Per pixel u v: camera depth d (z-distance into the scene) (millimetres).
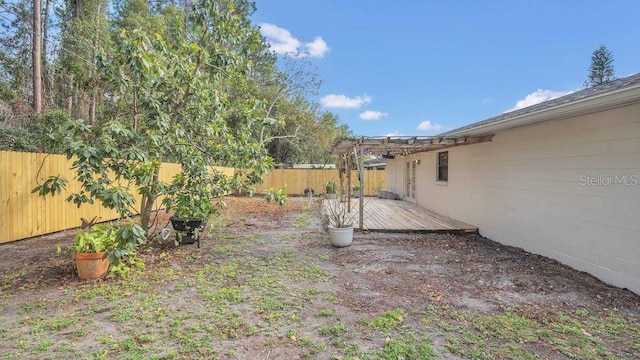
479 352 2730
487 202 7477
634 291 4105
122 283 4250
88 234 4488
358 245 6602
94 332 3000
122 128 4535
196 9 5668
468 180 8414
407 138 7543
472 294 4039
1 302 3643
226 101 6484
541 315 3469
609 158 4469
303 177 19922
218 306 3596
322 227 8703
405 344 2832
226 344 2828
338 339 2924
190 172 5461
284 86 22531
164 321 3227
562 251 5297
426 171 11758
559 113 4672
